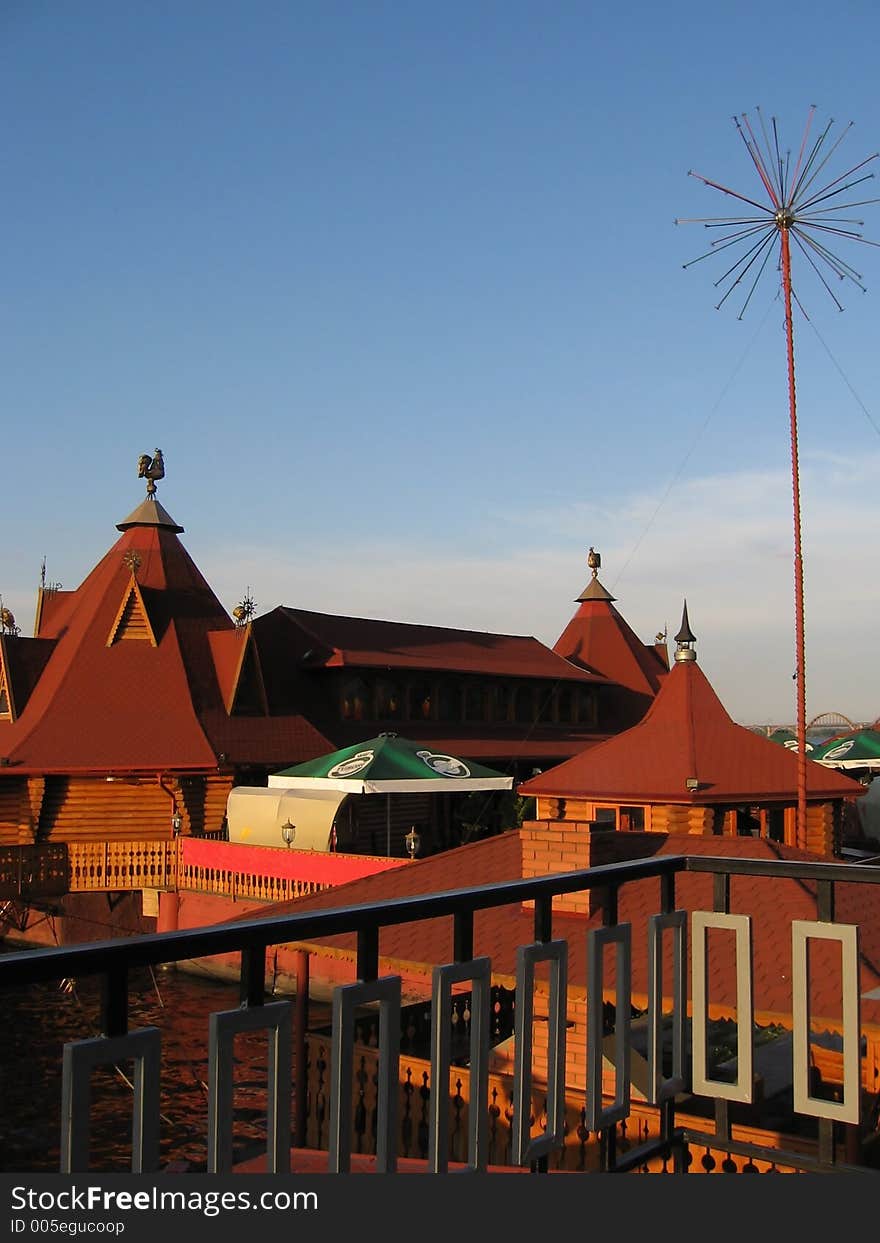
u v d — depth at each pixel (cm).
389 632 4525
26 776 3281
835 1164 398
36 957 222
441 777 2756
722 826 2611
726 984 1208
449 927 1525
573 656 5316
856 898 1472
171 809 3416
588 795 2644
